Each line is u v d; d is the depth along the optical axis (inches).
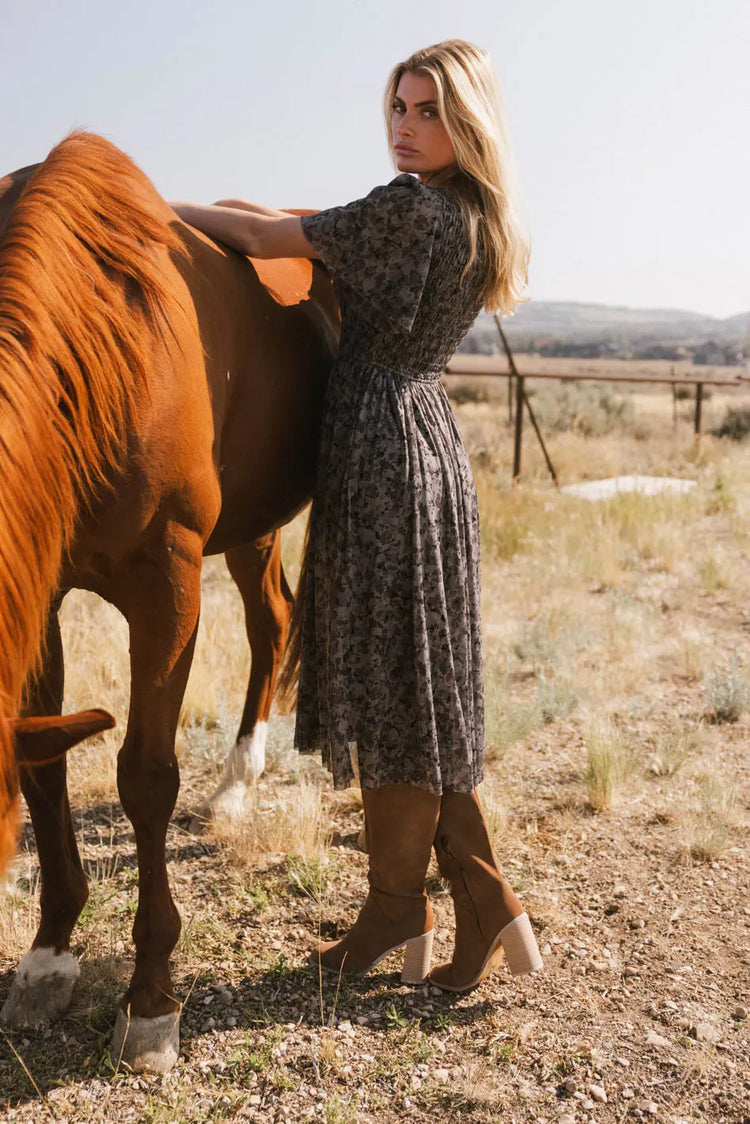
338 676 84.0
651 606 224.2
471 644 89.9
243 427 86.6
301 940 98.7
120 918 100.8
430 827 89.4
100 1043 81.3
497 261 84.0
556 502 337.1
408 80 81.3
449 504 85.3
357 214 77.9
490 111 80.8
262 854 115.3
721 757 145.6
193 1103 75.4
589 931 100.4
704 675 181.0
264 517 96.3
